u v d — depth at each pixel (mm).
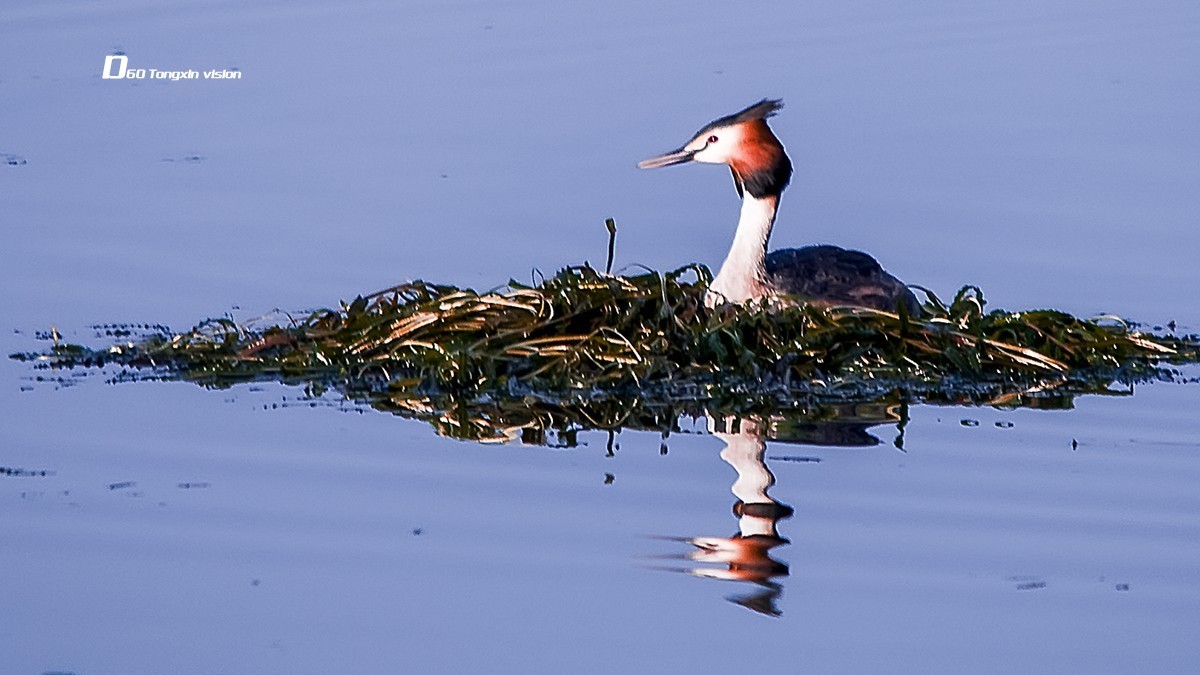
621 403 13414
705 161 15211
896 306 14820
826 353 14062
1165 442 12758
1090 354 14539
